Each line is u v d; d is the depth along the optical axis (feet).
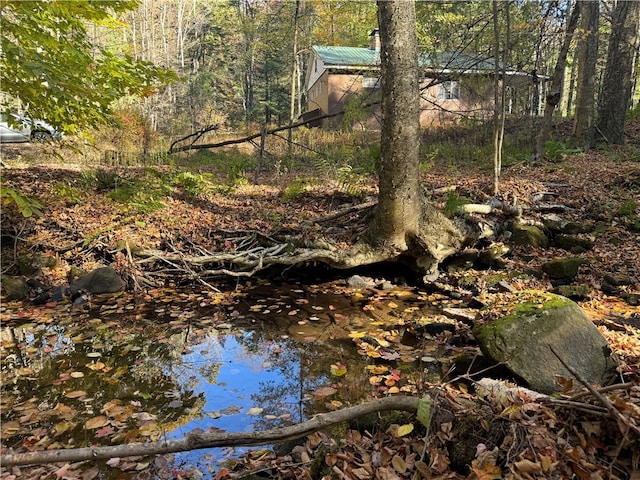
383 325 14.21
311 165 35.09
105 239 19.16
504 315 10.32
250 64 96.68
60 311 15.26
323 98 64.54
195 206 23.95
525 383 8.73
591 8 36.63
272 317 15.03
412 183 16.63
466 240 18.63
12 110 14.46
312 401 9.73
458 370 10.43
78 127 14.94
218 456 7.88
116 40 61.00
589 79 37.60
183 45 103.71
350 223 21.53
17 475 7.36
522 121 41.06
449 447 7.02
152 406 9.57
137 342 12.99
